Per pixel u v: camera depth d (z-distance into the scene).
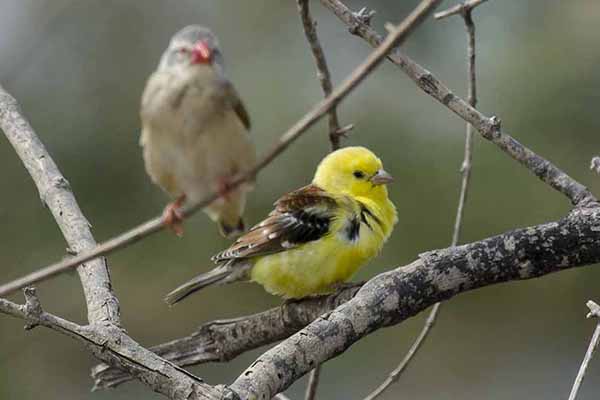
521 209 13.27
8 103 9.41
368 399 9.06
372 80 14.20
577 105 13.52
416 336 14.21
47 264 13.78
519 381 14.20
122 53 15.02
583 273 14.06
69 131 14.32
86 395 13.96
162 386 6.98
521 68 13.79
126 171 14.16
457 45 14.58
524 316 14.35
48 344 13.93
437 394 14.21
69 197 8.79
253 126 13.86
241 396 6.80
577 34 13.84
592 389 14.28
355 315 7.42
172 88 7.45
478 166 13.45
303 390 14.23
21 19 15.14
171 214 7.54
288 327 8.98
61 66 14.84
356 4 15.38
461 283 7.71
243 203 8.15
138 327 13.84
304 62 14.73
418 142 13.77
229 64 14.70
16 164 13.98
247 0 15.10
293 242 9.67
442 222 13.41
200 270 13.83
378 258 13.32
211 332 8.98
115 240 6.07
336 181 10.18
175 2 15.22
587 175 13.37
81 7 15.08
